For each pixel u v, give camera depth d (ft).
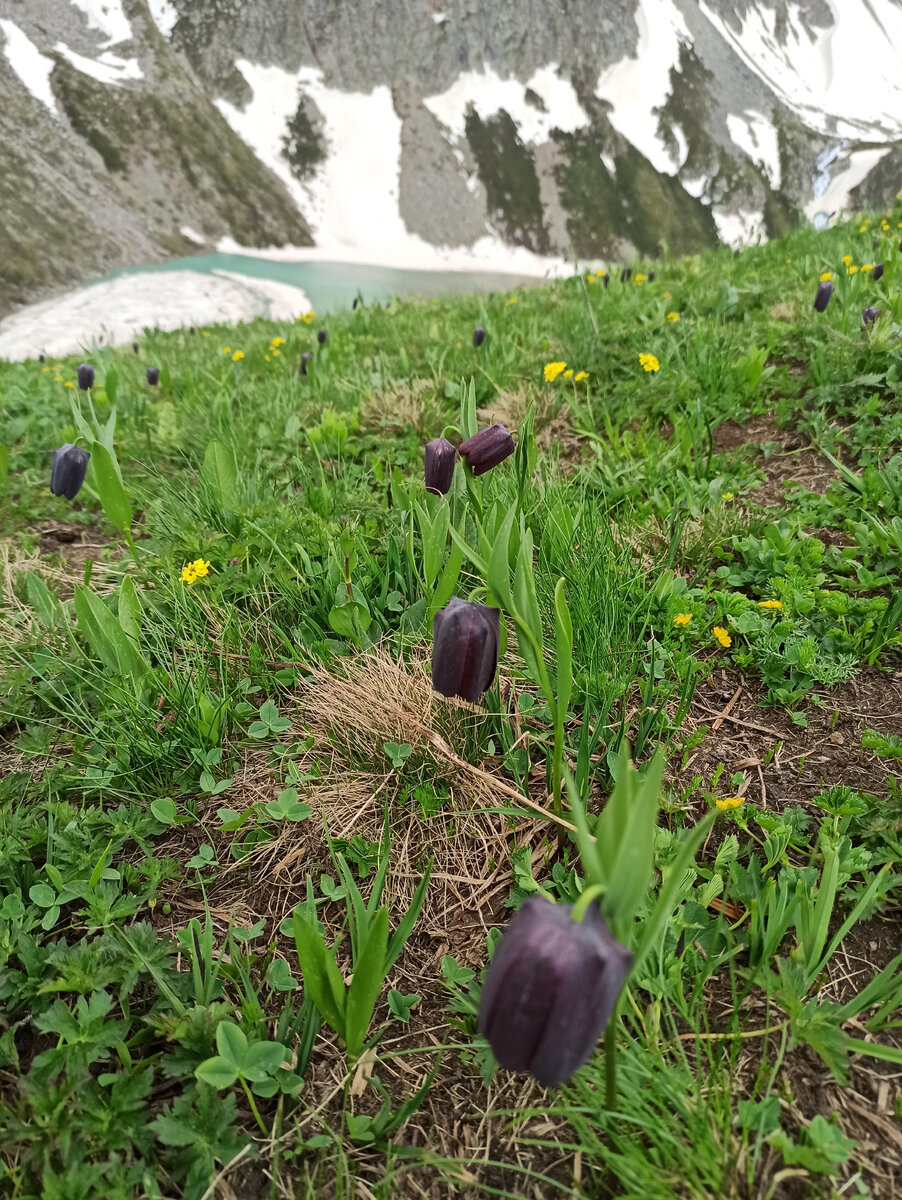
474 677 1.04
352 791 1.37
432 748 1.38
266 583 1.80
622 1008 0.98
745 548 1.79
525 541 1.04
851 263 3.60
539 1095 0.96
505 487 1.86
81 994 1.06
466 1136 0.93
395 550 1.80
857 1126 0.89
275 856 1.30
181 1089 0.99
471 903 1.21
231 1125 0.95
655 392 2.68
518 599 1.07
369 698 1.45
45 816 1.35
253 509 2.07
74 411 1.71
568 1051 0.67
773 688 1.48
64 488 1.80
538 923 0.67
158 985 1.06
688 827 1.25
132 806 1.35
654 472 2.18
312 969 0.92
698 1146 0.84
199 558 1.93
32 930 1.19
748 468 2.23
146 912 1.22
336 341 4.28
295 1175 0.91
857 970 1.04
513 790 1.30
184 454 2.90
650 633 1.67
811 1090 0.92
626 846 0.68
